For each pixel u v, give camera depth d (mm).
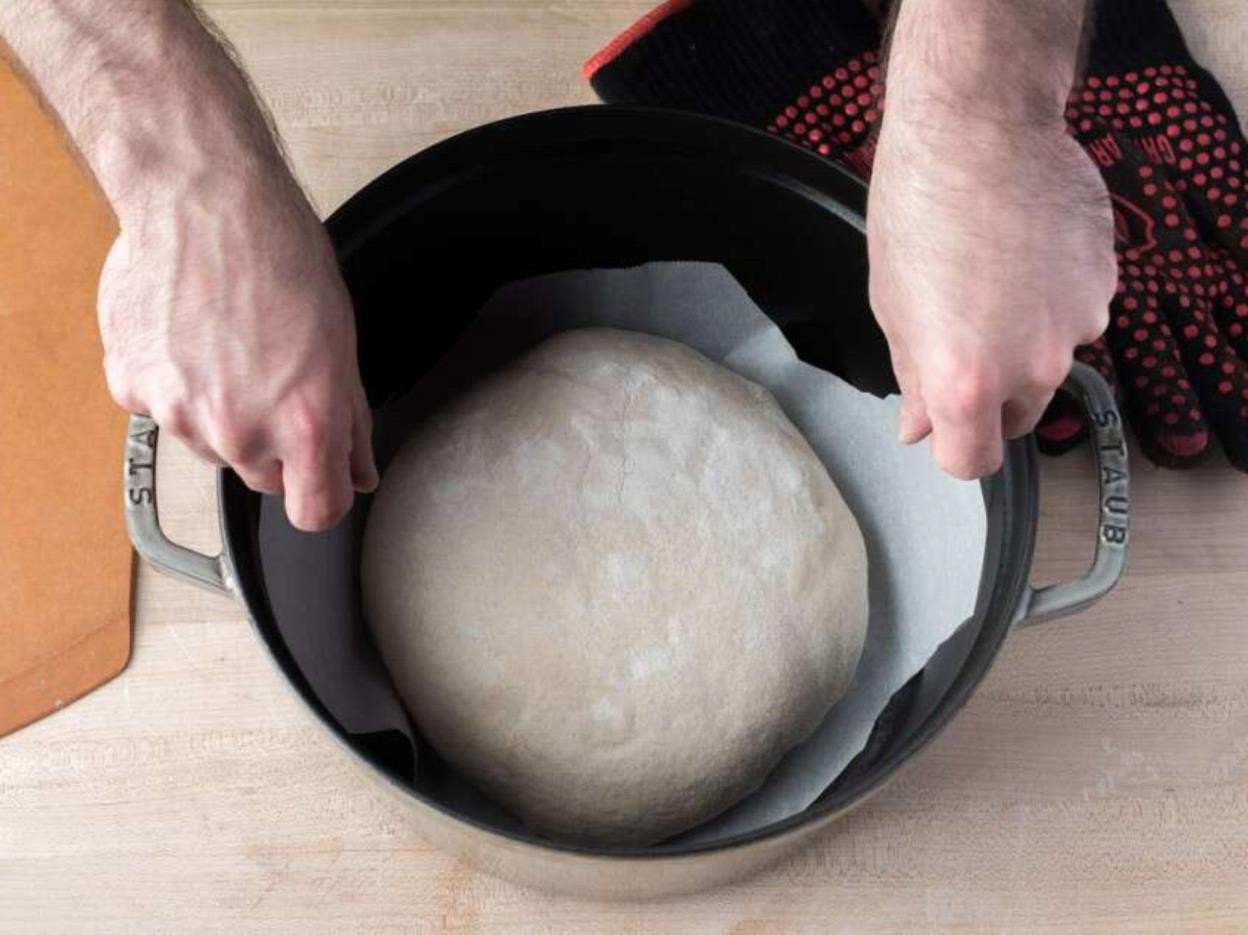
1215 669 915
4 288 957
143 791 861
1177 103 1010
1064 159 616
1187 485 956
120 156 615
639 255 916
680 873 711
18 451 923
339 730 623
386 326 879
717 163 824
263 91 1027
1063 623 919
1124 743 896
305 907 845
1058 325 600
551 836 814
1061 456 961
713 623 795
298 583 772
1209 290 967
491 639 789
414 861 856
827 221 829
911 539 880
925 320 605
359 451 662
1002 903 861
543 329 961
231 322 604
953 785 881
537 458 831
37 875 842
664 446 842
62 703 874
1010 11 618
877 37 1038
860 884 862
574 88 1047
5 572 896
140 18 630
